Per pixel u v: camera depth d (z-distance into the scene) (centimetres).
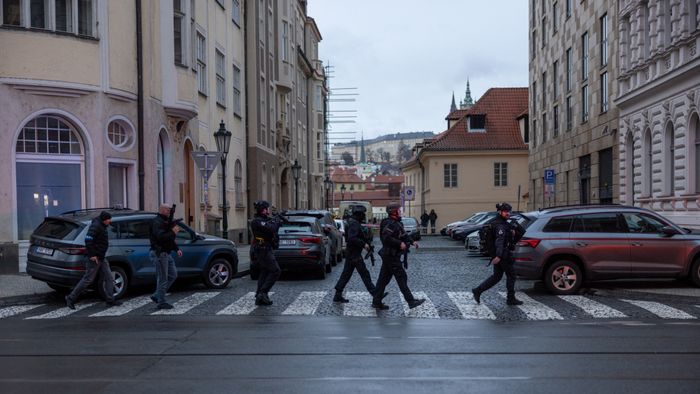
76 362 741
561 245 1325
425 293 1373
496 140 5356
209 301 1278
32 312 1162
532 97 4656
